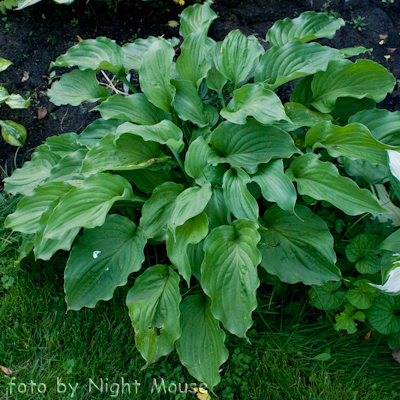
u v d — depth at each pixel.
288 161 2.29
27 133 2.89
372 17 3.12
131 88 2.65
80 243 2.08
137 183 2.28
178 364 2.14
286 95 2.89
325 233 2.05
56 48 3.01
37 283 2.37
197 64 2.37
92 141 2.39
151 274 2.08
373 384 2.11
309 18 2.58
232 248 1.95
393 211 2.29
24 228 2.19
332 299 2.16
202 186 2.03
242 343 2.21
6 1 2.99
